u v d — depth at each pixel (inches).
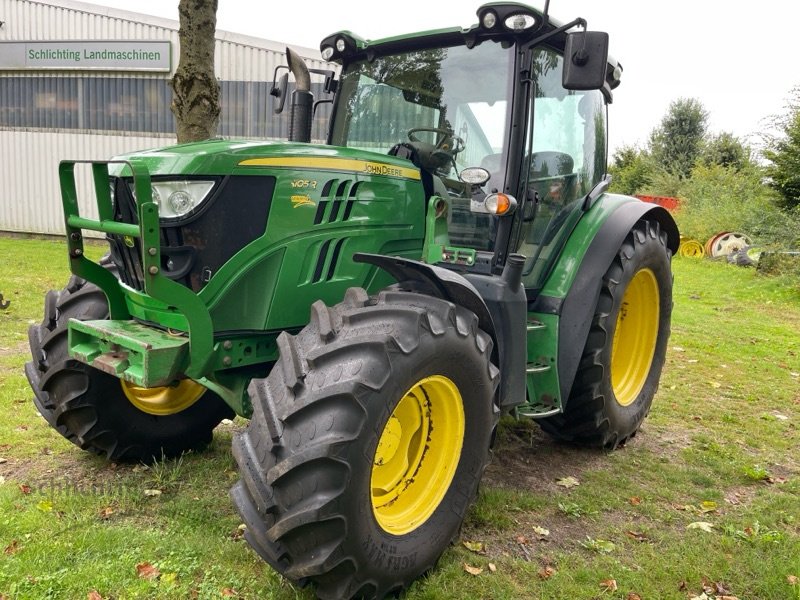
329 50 147.3
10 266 382.3
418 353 92.3
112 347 105.3
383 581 92.8
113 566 97.8
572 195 151.3
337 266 114.7
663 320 174.6
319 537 84.7
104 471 132.4
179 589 94.2
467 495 107.2
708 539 118.4
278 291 108.5
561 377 136.4
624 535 119.8
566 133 147.0
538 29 123.3
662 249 167.0
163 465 135.5
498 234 126.0
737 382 222.2
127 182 104.2
